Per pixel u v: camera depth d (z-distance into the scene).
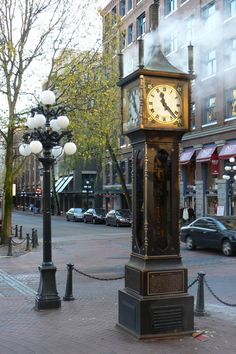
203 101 31.39
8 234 24.28
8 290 12.28
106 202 55.94
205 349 6.82
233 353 6.66
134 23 35.66
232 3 16.81
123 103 8.35
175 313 7.43
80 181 64.31
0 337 7.63
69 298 10.69
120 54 8.39
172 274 7.51
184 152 35.97
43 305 9.66
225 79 19.56
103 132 24.08
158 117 7.56
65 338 7.49
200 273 9.09
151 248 7.55
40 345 7.16
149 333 7.29
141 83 7.48
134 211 8.01
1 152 49.50
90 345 7.08
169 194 7.75
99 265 17.20
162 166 7.76
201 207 34.72
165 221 7.69
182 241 22.38
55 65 23.22
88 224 44.84
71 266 10.83
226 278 13.94
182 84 7.72
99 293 11.74
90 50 23.59
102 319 8.73
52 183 65.12
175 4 14.55
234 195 31.50
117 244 24.94
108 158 44.47
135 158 8.05
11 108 22.56
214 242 19.97
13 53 21.73
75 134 23.00
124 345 7.02
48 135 10.80
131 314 7.56
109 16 25.41
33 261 18.38
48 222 10.07
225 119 29.72
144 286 7.37
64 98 22.88
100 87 23.19
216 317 8.90
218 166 32.19
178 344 7.04
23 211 86.19
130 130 7.93
